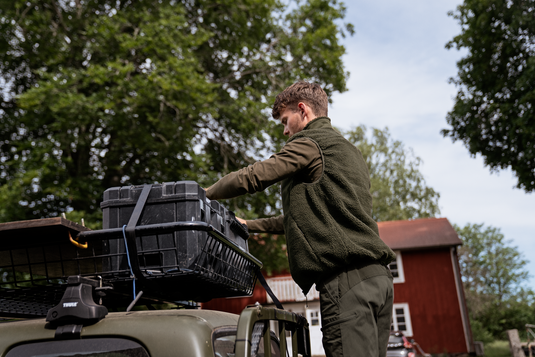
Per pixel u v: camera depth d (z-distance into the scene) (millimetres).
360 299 1732
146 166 13883
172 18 12266
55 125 11375
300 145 1883
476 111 16359
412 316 21500
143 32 11945
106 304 2146
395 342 12203
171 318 1278
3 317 1916
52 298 1958
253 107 13211
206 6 13898
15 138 14055
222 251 1837
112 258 1626
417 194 31094
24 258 1884
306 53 14734
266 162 1836
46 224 1489
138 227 1552
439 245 21531
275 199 13477
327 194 1843
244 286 2168
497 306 41906
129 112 11766
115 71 11961
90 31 12086
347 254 1751
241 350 1145
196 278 1629
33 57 12766
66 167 13180
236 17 14062
